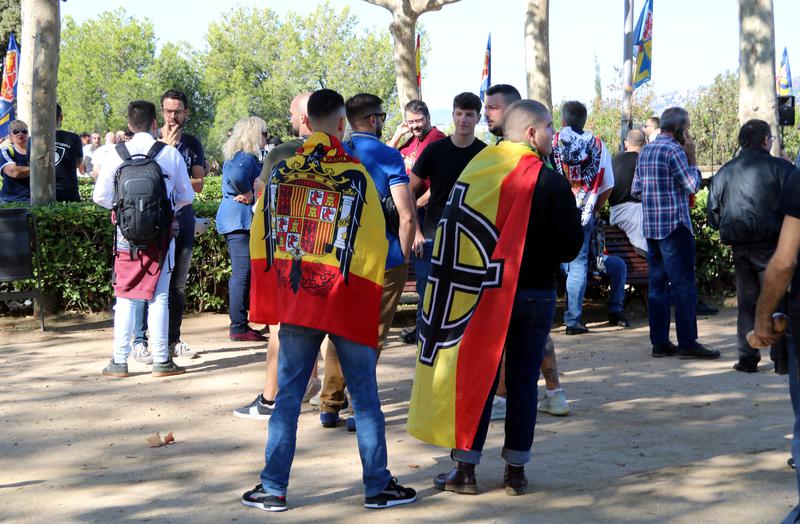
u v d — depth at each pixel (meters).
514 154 4.37
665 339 7.75
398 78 15.88
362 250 4.27
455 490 4.53
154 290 7.04
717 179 6.92
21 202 10.07
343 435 5.57
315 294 4.21
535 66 14.04
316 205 4.27
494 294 4.29
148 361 7.55
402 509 4.33
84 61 82.31
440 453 5.23
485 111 5.82
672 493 4.48
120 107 79.81
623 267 9.25
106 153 7.02
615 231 9.75
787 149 24.88
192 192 7.14
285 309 4.24
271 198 4.34
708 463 4.94
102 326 9.17
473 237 4.33
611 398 6.40
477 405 4.30
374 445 4.33
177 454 5.22
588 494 4.49
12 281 9.16
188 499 4.48
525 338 4.41
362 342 4.29
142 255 6.95
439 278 4.41
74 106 81.19
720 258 10.23
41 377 7.13
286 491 4.39
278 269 4.28
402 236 5.49
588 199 8.45
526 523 4.13
